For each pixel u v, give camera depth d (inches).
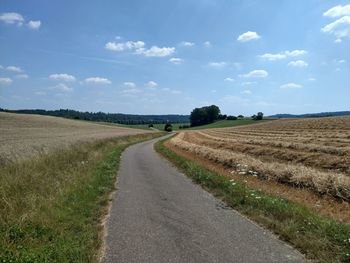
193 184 575.5
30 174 486.9
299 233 289.6
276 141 1314.0
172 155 1087.0
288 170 566.9
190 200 448.1
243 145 1219.9
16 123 2748.5
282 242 279.7
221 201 440.8
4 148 876.6
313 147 988.6
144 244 280.8
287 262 239.0
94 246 273.3
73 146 1072.8
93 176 605.3
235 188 466.9
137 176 673.6
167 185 567.2
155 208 405.4
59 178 526.9
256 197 398.0
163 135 3848.4
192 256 253.1
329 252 246.7
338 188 450.0
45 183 460.8
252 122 5753.0
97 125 4087.1
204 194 488.1
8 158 634.2
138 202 438.6
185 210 394.0
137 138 2674.7
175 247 272.5
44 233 289.3
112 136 2278.5
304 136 1592.0
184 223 340.2
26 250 246.1
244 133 2628.0
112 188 538.6
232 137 2092.8
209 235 300.8
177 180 620.7
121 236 301.9
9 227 285.6
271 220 331.6
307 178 513.7
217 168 786.8
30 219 305.7
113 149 1405.0
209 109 7209.6
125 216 370.0
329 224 289.1
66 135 1865.2
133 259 249.6
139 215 373.7
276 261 241.0
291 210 342.0
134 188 540.4
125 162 948.0
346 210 386.0
